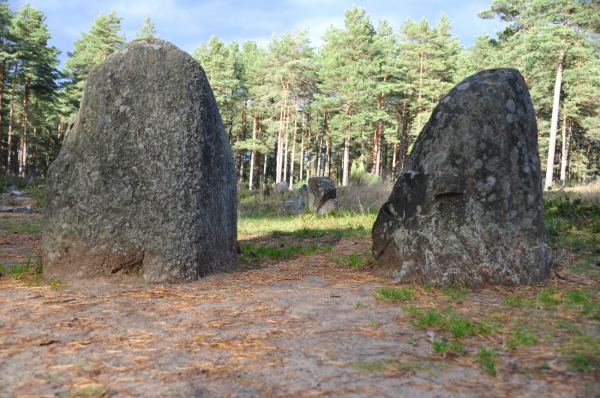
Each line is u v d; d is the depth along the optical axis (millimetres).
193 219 4316
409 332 2787
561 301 3566
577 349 2414
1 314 2992
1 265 4531
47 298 3447
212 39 44000
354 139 45688
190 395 1857
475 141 4336
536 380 2045
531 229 4379
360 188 16047
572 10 25594
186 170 4316
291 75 39375
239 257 5574
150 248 4117
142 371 2111
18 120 42219
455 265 4195
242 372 2115
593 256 5465
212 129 4719
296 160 51281
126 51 4418
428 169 4430
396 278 4457
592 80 29422
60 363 2186
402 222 4613
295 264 5551
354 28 42344
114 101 4258
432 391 1924
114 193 4094
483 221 4246
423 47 41781
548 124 33969
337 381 2021
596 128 32438
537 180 4484
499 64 29891
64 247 4047
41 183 22844
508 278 4207
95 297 3531
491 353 2348
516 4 28203
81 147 4164
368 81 37812
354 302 3596
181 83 4441
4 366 2133
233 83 42906
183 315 3100
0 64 34031
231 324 2910
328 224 10375
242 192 20703
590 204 8133
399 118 49625
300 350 2434
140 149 4203
